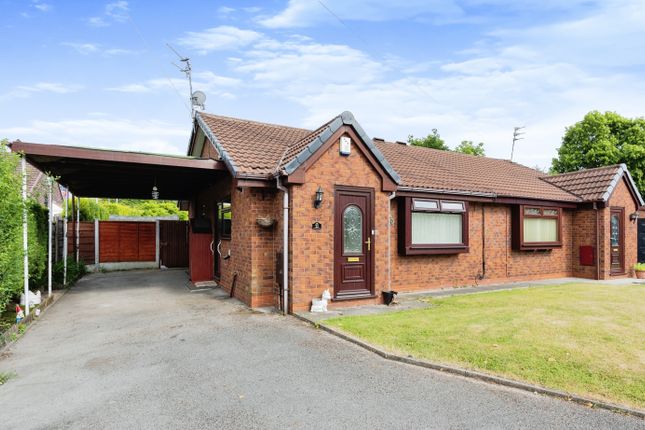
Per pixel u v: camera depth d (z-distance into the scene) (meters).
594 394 3.88
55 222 11.84
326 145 7.89
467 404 3.81
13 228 6.20
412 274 10.78
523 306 8.20
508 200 12.30
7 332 6.25
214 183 11.64
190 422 3.52
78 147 7.40
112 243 15.76
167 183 12.06
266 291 8.32
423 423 3.46
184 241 16.97
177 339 6.07
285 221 7.73
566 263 14.37
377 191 8.66
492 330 6.15
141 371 4.78
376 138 15.08
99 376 4.64
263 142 9.89
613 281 13.23
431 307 8.23
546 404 3.79
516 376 4.33
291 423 3.48
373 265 8.54
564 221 14.38
